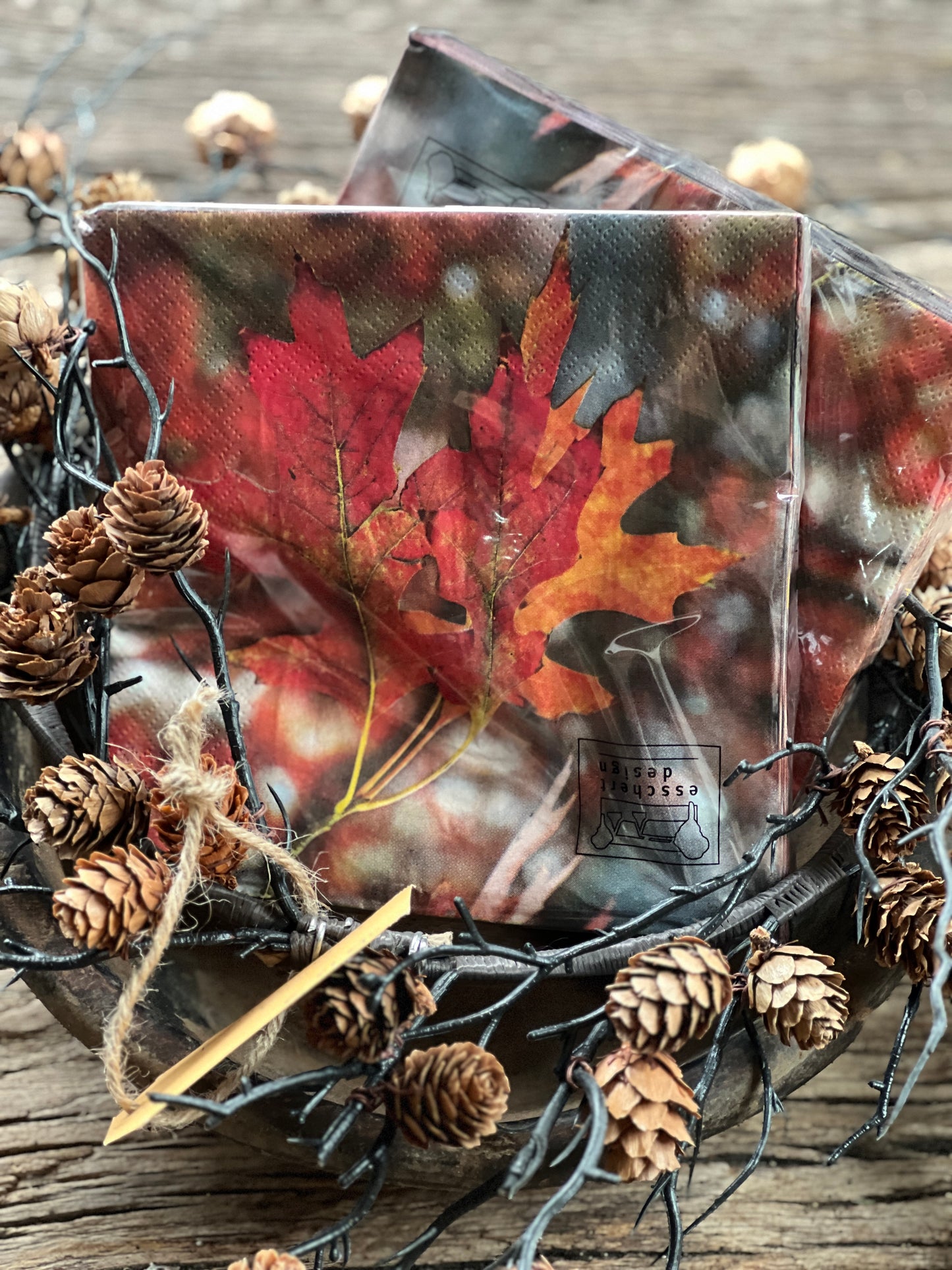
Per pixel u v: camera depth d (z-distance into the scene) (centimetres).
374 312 39
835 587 40
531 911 41
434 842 41
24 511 43
